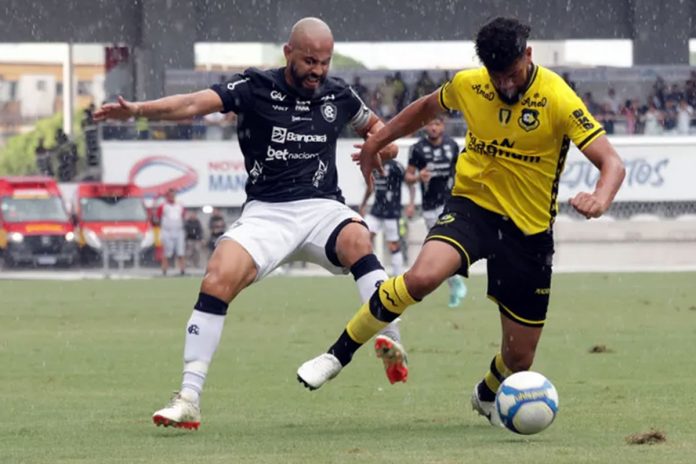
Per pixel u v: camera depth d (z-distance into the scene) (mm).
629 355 34125
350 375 30344
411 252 84312
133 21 119562
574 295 57719
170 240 83375
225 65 130250
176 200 84688
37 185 93062
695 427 21188
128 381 29734
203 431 21469
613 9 122188
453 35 124062
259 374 30812
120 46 117375
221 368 32094
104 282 73438
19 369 32219
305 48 22438
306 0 123625
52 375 30922
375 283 22359
